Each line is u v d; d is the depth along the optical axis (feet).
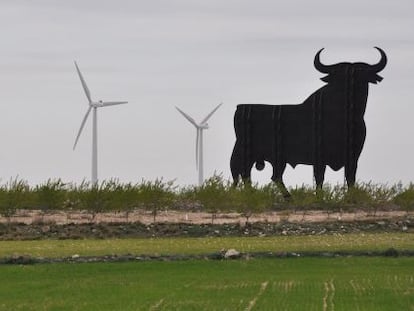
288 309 390.01
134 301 413.18
